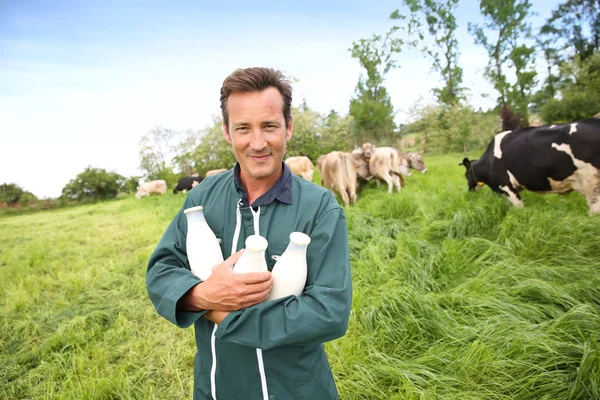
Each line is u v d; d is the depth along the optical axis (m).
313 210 1.16
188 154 27.34
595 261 3.57
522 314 2.85
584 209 5.27
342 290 1.04
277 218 1.18
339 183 8.16
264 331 0.97
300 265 1.05
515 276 3.41
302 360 1.19
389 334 2.82
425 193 7.76
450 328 2.78
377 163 9.47
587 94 20.88
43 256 6.66
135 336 3.39
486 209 5.35
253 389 1.18
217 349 1.21
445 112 30.36
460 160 18.56
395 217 6.18
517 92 27.94
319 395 1.24
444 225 4.98
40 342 3.51
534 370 2.29
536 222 4.40
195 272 1.15
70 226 10.79
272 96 1.09
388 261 4.04
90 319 3.77
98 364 2.96
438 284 3.52
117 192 28.75
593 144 4.71
